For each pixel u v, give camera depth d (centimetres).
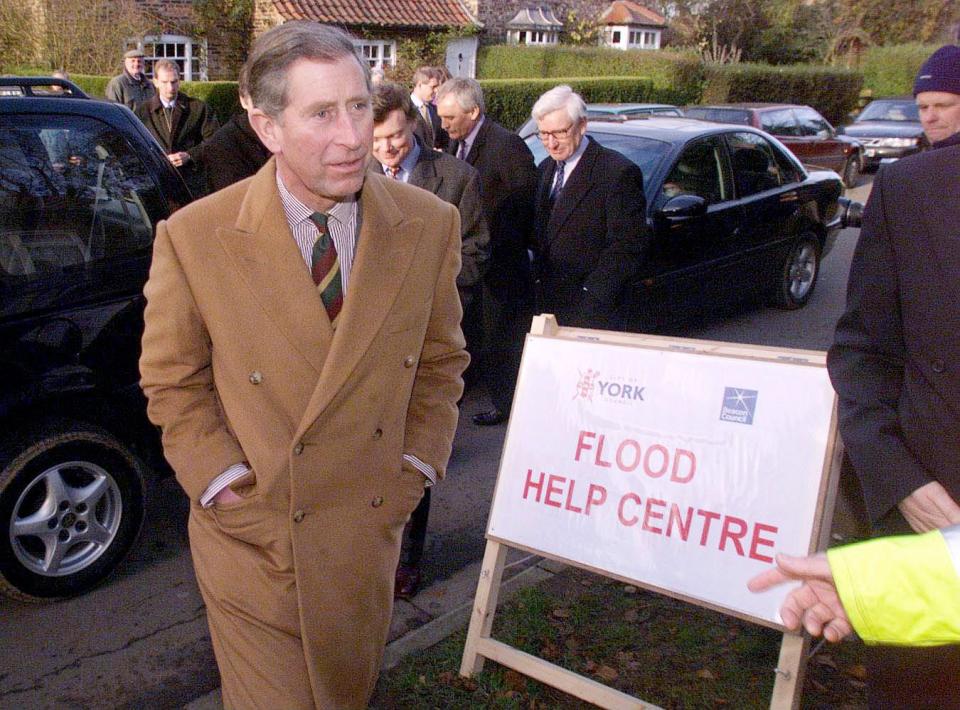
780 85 2595
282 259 194
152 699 309
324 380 194
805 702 295
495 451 514
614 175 439
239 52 2042
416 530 359
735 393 267
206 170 503
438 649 321
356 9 2164
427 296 210
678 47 3170
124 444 374
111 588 374
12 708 301
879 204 204
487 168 485
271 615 202
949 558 124
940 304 193
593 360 291
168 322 196
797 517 252
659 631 334
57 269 346
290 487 198
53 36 1480
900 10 3369
